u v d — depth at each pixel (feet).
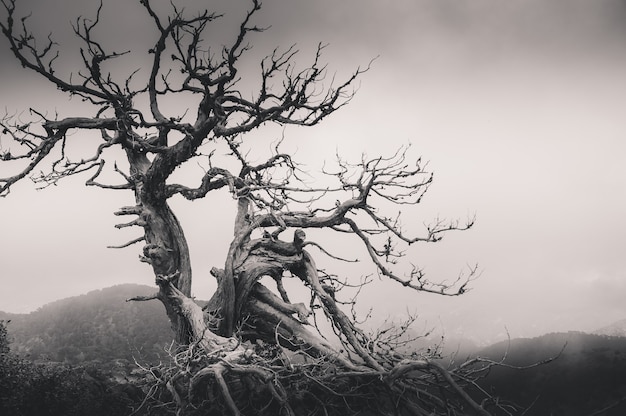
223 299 62.03
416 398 57.57
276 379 49.57
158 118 59.88
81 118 60.18
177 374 51.42
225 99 59.31
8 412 52.19
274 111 60.34
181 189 64.49
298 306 62.39
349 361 58.90
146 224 63.00
